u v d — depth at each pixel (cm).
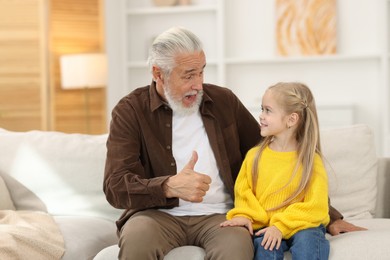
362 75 614
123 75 648
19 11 606
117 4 644
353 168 297
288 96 246
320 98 622
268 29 631
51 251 251
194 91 253
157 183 233
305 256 220
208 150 260
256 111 612
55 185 309
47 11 605
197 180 227
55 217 298
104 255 231
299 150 246
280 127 247
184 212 254
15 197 311
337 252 225
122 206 244
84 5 618
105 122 625
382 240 228
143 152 258
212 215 253
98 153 310
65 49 615
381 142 611
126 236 225
